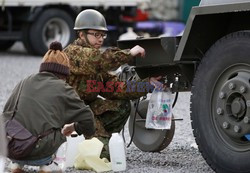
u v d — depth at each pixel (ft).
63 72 37.27
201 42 39.17
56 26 120.88
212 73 37.86
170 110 43.42
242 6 35.45
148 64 43.42
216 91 37.78
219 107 37.06
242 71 36.45
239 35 36.52
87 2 122.11
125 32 130.82
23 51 130.00
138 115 46.55
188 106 71.87
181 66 39.99
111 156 41.37
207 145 38.11
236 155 36.55
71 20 121.19
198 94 38.60
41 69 37.27
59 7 120.16
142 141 46.60
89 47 42.91
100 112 44.11
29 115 35.96
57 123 36.17
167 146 47.67
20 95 36.50
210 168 42.22
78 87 42.98
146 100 46.16
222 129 37.35
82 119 36.83
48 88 36.47
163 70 43.68
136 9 130.93
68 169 41.52
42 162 36.29
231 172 36.91
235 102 36.27
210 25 38.75
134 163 44.04
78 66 42.22
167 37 40.78
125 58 41.70
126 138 53.67
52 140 35.78
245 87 35.78
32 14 117.80
